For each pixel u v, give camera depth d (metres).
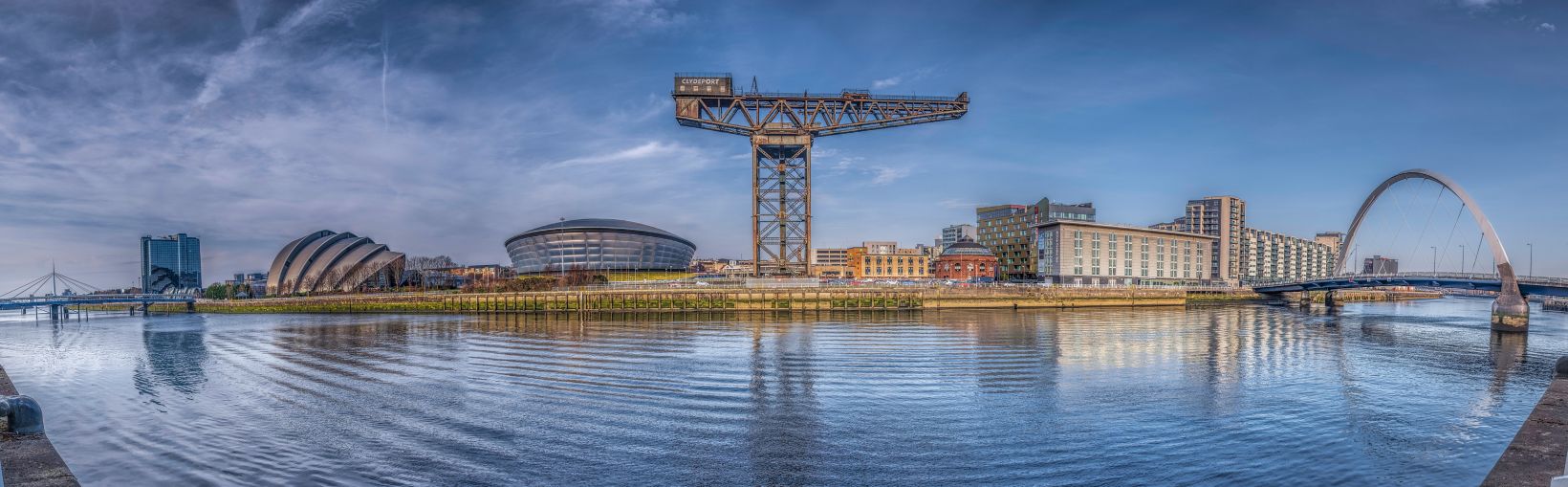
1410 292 177.50
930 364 44.09
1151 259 161.50
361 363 47.66
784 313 98.00
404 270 171.50
